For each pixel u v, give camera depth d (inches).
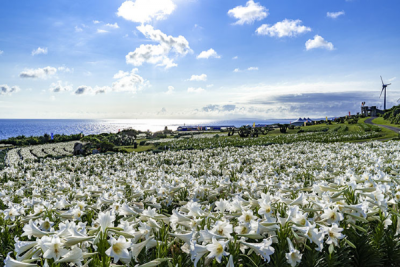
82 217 184.1
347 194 159.8
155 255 121.3
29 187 350.9
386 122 3166.8
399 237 153.6
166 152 890.1
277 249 125.0
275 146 998.4
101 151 1136.2
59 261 95.1
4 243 158.4
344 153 617.3
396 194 178.1
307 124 3846.0
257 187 229.0
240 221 128.0
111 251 95.3
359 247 144.2
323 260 129.3
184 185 223.3
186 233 121.6
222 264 113.3
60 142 1863.9
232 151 844.0
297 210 122.1
